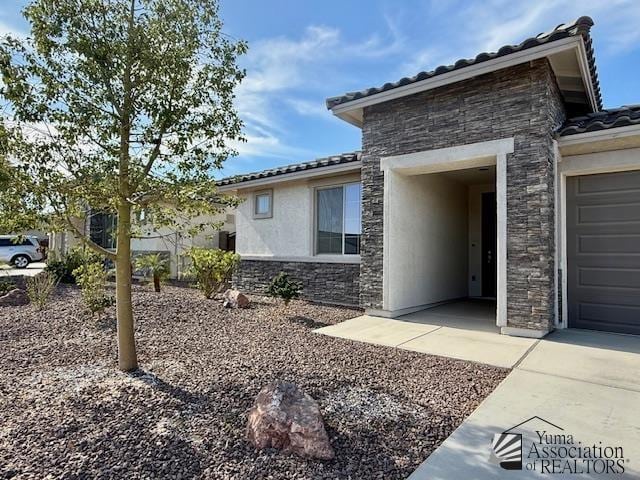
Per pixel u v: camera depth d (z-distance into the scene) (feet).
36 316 27.58
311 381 15.64
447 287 36.81
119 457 10.19
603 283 24.68
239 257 39.47
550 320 23.17
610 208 24.58
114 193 14.79
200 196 16.31
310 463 10.05
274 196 41.19
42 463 9.88
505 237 23.67
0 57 12.77
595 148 24.22
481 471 9.69
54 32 13.46
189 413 12.72
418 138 27.32
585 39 20.79
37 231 15.20
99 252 16.31
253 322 27.12
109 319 26.37
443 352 19.90
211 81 15.84
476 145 24.84
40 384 15.20
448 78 24.68
